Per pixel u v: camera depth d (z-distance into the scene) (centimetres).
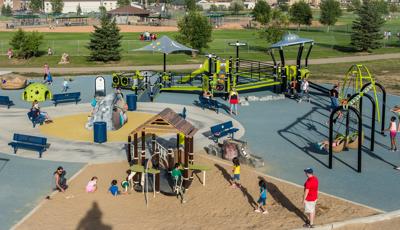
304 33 10088
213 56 3809
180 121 1959
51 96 3666
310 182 1514
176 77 4641
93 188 1845
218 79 3688
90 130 2739
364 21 6956
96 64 5716
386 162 2228
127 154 2242
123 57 6184
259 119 3059
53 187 1895
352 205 1720
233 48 7250
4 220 1608
